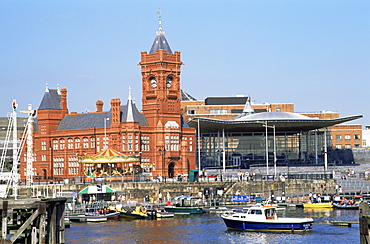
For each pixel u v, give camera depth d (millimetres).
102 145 185625
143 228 113312
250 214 110125
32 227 76688
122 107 187125
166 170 187625
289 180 169375
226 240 101625
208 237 104312
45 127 197000
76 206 132250
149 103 190250
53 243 77875
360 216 78000
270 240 100812
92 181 160125
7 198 79938
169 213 130250
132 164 173125
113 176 162750
